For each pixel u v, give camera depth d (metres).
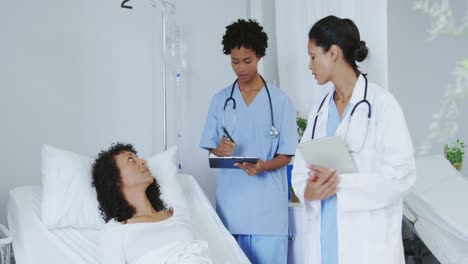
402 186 1.30
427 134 2.77
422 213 2.04
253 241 1.92
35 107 2.21
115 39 2.40
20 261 1.59
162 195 1.92
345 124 1.40
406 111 2.76
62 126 2.28
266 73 2.76
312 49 1.37
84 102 2.33
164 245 1.52
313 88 2.35
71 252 1.62
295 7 2.40
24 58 2.17
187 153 2.68
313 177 1.40
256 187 1.89
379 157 1.35
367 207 1.33
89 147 2.36
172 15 2.56
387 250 1.34
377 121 1.35
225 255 1.72
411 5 2.68
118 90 2.43
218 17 2.71
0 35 2.12
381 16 1.75
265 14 2.75
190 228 1.72
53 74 2.24
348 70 1.39
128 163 1.68
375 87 1.39
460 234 1.88
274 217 1.89
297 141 1.91
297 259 2.10
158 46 2.53
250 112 1.91
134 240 1.56
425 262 2.60
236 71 1.85
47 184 1.75
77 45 2.29
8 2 2.12
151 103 2.53
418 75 2.74
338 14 2.03
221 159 1.75
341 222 1.40
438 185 2.14
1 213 2.15
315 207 1.46
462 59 2.69
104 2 2.35
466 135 2.75
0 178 2.15
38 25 2.19
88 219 1.76
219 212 1.98
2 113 2.14
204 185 2.74
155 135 2.56
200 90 2.69
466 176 2.69
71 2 2.27
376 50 1.77
